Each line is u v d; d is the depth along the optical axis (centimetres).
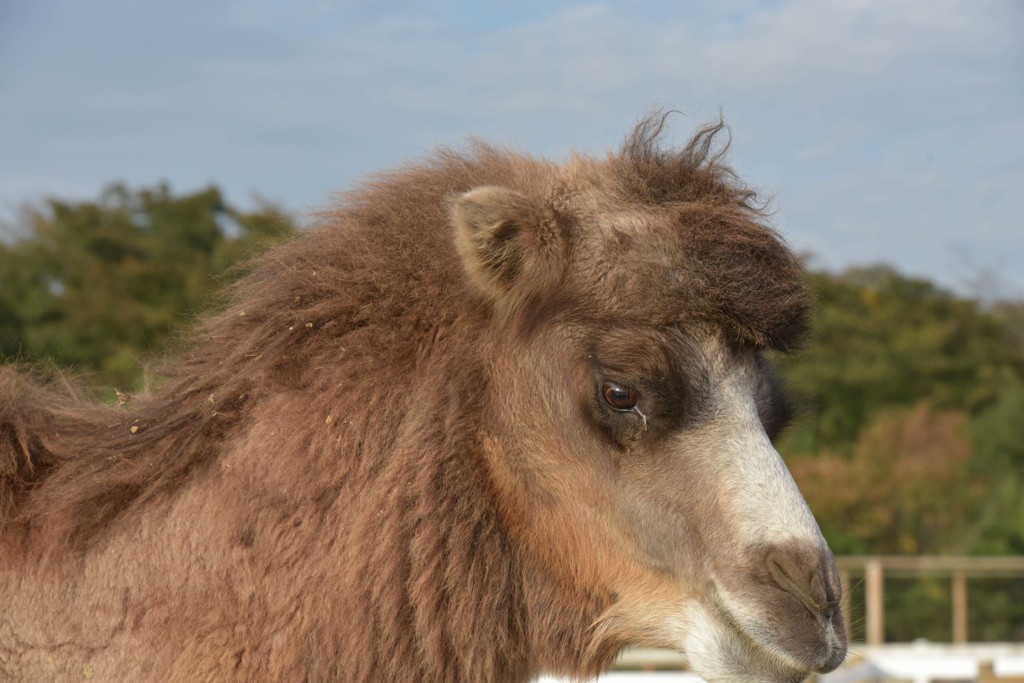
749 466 450
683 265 464
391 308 479
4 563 444
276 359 467
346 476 457
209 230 3019
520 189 507
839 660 441
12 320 2566
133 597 439
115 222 2997
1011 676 1259
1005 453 3034
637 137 519
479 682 463
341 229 500
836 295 3738
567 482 471
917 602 2322
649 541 461
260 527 446
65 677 436
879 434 3047
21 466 459
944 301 3847
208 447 459
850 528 2788
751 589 439
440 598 458
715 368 462
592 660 483
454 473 466
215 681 432
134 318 2562
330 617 441
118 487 452
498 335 477
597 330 464
